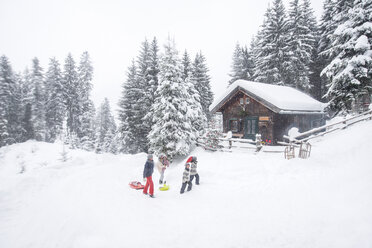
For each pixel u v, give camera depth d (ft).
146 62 88.94
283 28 83.41
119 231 16.31
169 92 50.08
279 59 84.28
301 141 34.58
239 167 32.53
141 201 22.59
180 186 29.07
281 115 52.37
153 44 84.84
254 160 35.12
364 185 20.24
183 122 49.67
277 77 83.20
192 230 16.93
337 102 52.21
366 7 46.70
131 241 15.16
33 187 28.07
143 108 77.15
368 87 46.37
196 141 52.49
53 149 93.04
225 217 18.94
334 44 52.49
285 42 84.94
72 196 22.48
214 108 61.57
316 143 40.55
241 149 46.26
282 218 17.98
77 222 16.89
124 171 37.76
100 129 138.92
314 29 93.66
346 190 20.56
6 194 24.73
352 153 28.63
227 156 39.93
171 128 48.67
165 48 50.67
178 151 46.73
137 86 85.10
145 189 25.18
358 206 17.63
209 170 33.06
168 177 34.06
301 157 33.24
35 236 16.06
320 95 93.25
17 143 103.81
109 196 22.62
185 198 24.07
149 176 24.63
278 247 14.43
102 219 17.63
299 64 81.35
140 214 19.43
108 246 14.46
